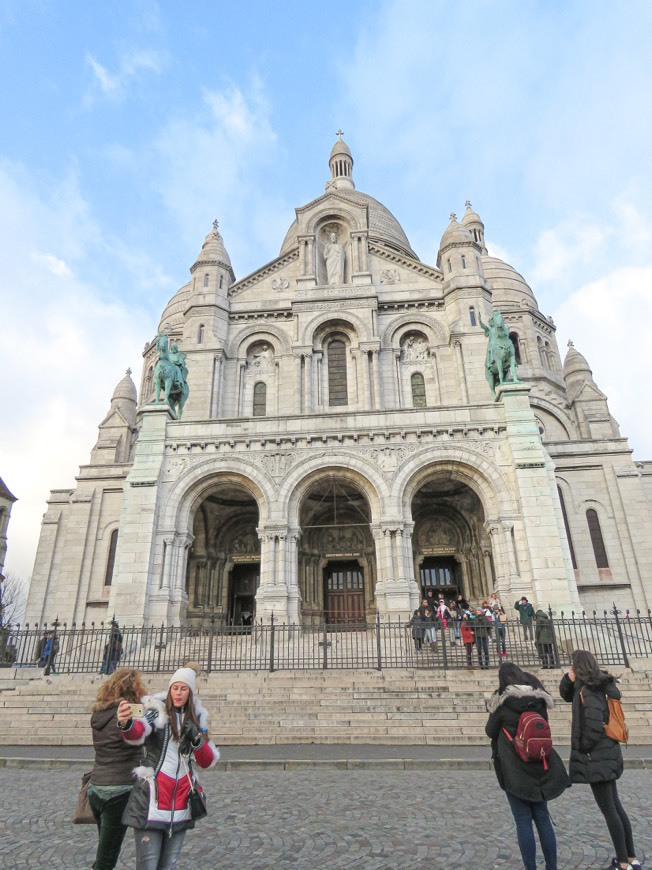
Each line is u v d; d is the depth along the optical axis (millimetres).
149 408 28203
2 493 39781
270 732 14734
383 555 25297
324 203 40656
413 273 38906
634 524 33562
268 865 6336
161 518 26344
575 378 44375
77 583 35562
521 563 24562
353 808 8523
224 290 38969
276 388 36656
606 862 6316
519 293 50156
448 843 6941
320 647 22141
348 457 26875
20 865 6438
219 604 31625
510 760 5758
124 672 5848
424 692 16516
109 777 5398
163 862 4777
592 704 6363
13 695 17344
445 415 27547
